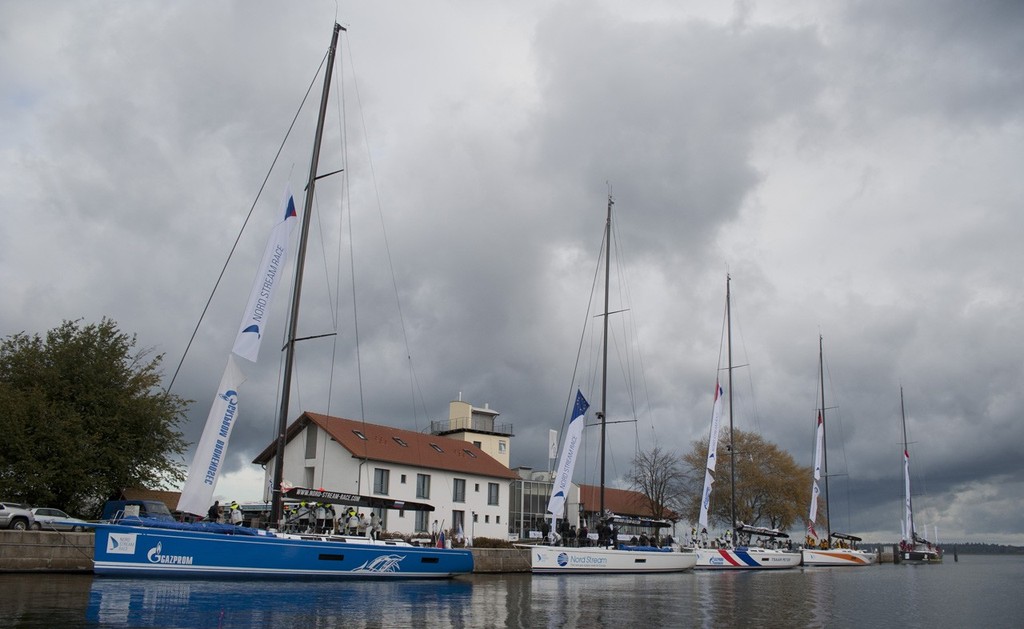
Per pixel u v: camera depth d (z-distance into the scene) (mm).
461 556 32875
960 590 39031
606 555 42938
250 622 17062
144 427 44812
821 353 78250
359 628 16984
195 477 24562
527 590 30172
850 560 70438
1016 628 21594
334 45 31859
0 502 36094
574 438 42531
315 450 57750
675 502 84125
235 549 25562
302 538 28094
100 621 16156
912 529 95500
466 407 83000
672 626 19578
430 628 17578
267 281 26359
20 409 39781
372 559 29547
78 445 41469
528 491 75938
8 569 27719
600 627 18984
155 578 24047
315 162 31188
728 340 63281
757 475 82688
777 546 66062
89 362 44000
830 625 21141
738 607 25266
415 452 60719
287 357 29297
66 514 36750
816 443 75938
